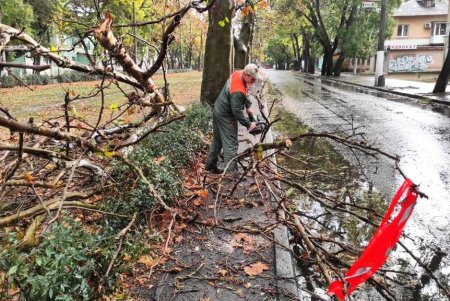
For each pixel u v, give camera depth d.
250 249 3.71
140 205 3.98
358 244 4.18
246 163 6.42
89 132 5.78
